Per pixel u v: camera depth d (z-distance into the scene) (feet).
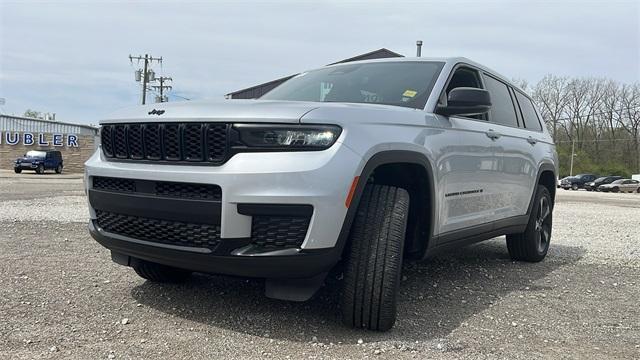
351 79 14.34
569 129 265.54
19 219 25.63
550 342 10.75
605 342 10.92
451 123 13.15
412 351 9.81
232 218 9.50
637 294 14.99
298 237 9.53
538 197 18.67
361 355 9.51
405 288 14.35
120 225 11.14
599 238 26.96
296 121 9.61
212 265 9.82
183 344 9.74
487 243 23.44
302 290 10.03
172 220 10.09
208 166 9.82
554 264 19.07
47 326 10.44
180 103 10.78
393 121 11.18
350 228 10.13
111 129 11.33
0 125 138.21
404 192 10.85
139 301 12.22
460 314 12.31
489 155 14.84
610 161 251.80
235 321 11.05
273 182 9.40
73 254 17.35
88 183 11.76
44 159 124.88
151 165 10.47
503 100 17.33
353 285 10.41
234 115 9.71
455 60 14.60
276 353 9.47
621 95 253.85
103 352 9.26
